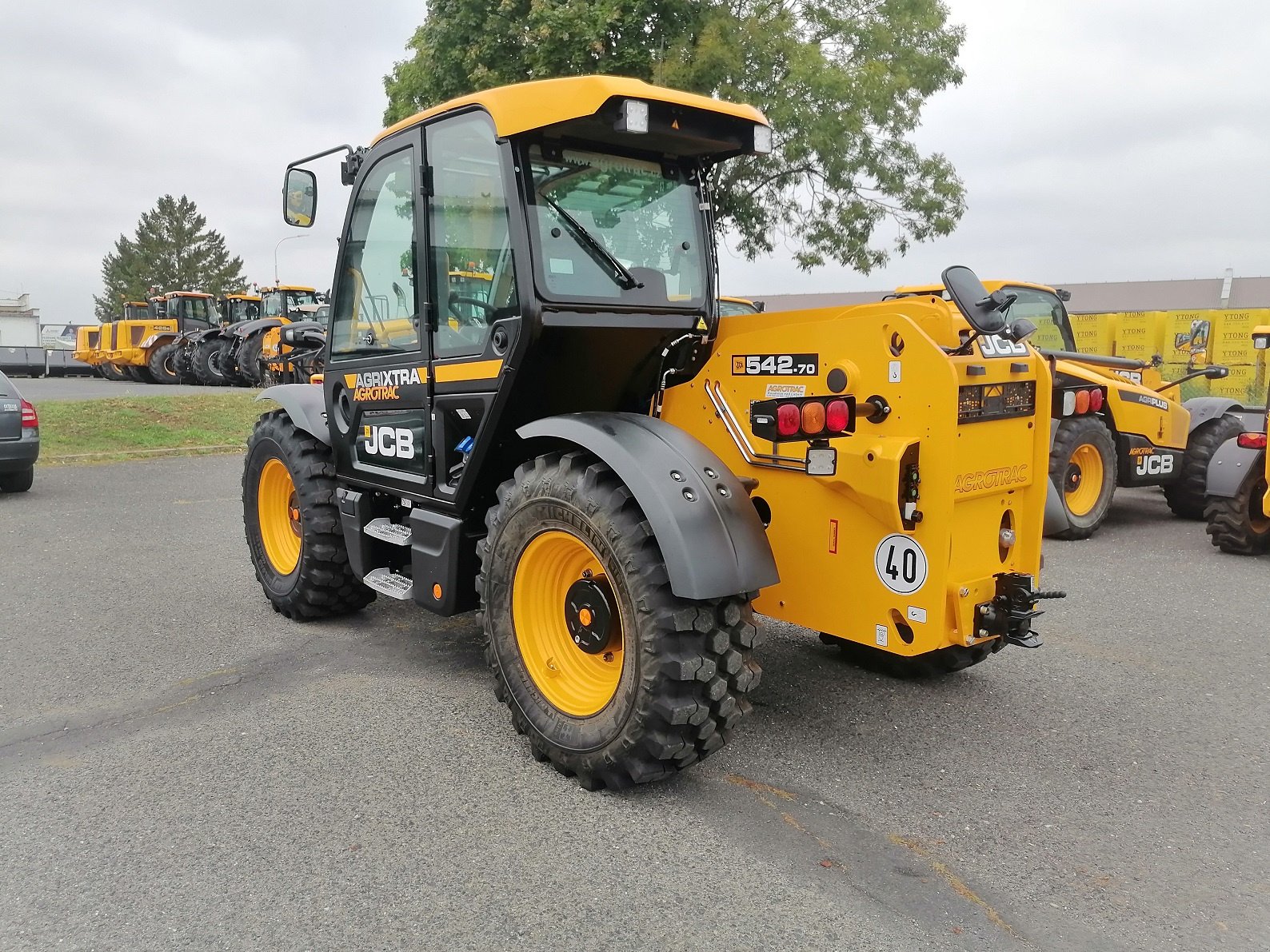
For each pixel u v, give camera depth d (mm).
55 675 4203
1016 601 3230
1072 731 3693
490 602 3439
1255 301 29219
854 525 3234
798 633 4906
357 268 4316
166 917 2412
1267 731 3719
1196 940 2391
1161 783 3273
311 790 3119
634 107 3055
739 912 2461
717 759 3410
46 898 2494
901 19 16156
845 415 3043
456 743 3504
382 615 5188
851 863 2719
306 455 4812
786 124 14625
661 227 3627
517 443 3609
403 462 4062
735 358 3549
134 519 7816
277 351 20625
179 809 2984
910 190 17219
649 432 3182
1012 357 3232
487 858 2703
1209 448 8258
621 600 2982
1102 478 7492
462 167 3561
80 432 12789
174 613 5184
